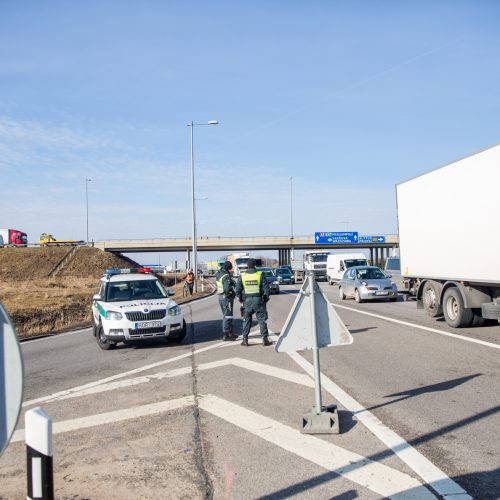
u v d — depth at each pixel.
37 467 2.80
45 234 95.12
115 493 4.36
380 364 9.34
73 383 8.88
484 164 12.39
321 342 5.95
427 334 12.84
